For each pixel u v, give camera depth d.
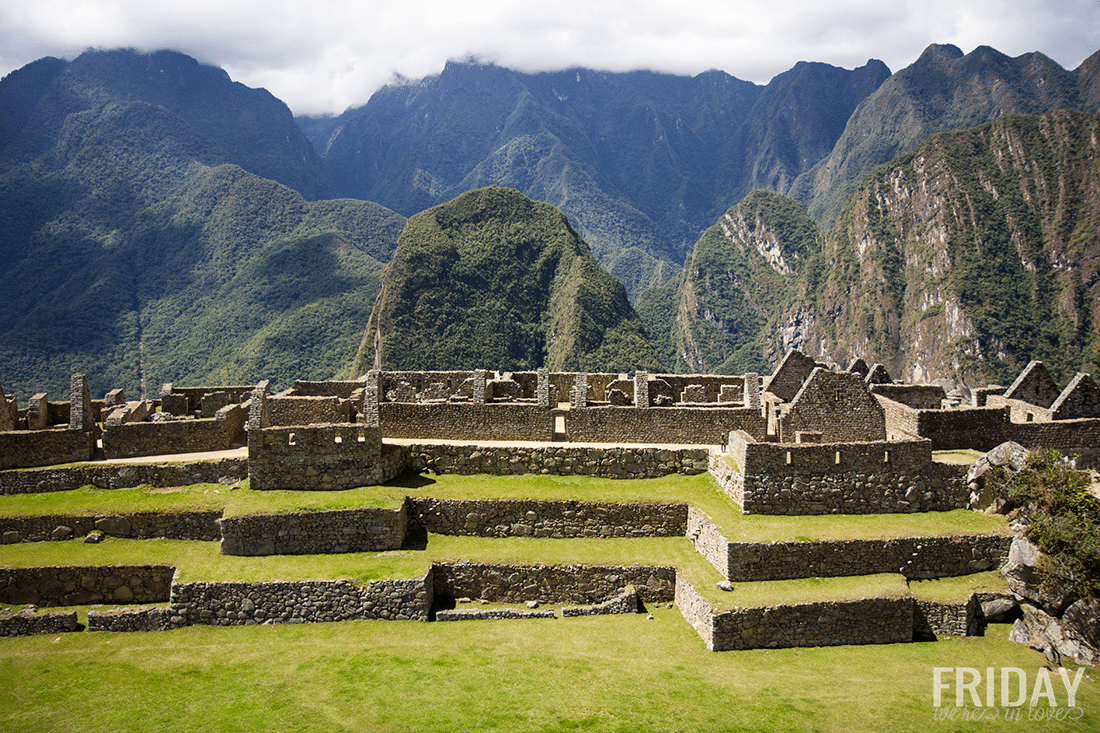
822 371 36.97
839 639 28.45
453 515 32.81
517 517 32.78
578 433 37.12
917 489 32.97
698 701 24.64
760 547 29.67
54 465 35.22
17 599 29.84
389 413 37.34
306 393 42.31
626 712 23.91
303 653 27.14
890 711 24.61
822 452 32.38
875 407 36.91
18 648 27.62
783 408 37.56
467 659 26.83
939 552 30.75
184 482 34.44
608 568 30.81
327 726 23.00
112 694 24.75
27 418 39.50
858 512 32.75
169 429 36.81
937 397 42.88
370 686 25.11
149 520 32.00
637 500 33.16
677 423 36.91
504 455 35.53
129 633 28.59
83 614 29.38
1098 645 28.64
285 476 33.47
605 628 29.17
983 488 33.12
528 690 24.98
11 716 23.61
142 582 30.19
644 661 26.94
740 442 33.03
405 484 34.31
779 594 28.80
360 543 31.31
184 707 24.02
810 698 25.09
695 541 32.28
